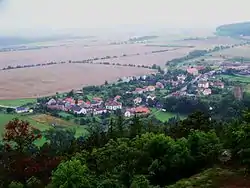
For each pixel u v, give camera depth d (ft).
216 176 82.38
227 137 96.63
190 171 89.92
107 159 90.38
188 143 94.48
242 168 84.79
